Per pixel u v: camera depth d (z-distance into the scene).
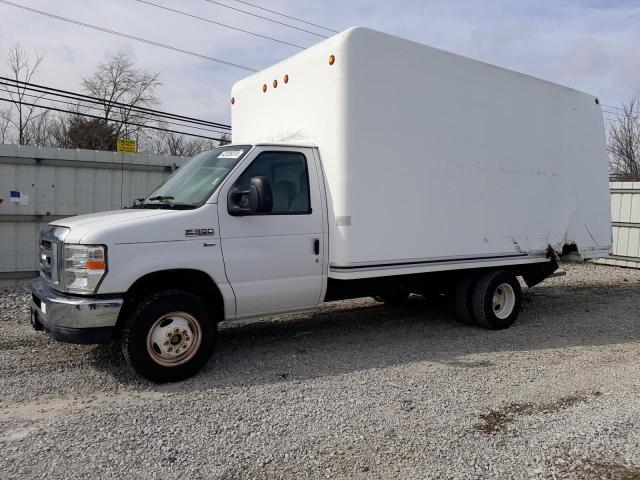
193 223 5.23
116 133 26.72
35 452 3.70
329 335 7.09
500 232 7.50
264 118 7.06
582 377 5.52
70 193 10.77
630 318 8.52
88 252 4.79
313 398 4.78
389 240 6.29
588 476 3.55
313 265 5.93
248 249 5.52
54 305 4.89
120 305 4.87
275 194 5.73
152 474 3.46
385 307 9.01
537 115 7.99
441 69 6.79
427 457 3.76
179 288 5.37
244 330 7.32
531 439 4.04
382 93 6.18
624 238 14.68
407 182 6.45
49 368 5.51
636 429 4.23
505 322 7.63
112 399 4.75
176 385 5.11
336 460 3.71
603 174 9.07
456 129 6.96
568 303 9.80
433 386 5.15
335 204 5.95
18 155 10.24
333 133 5.93
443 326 7.72
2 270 10.23
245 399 4.74
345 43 5.88
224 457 3.70
